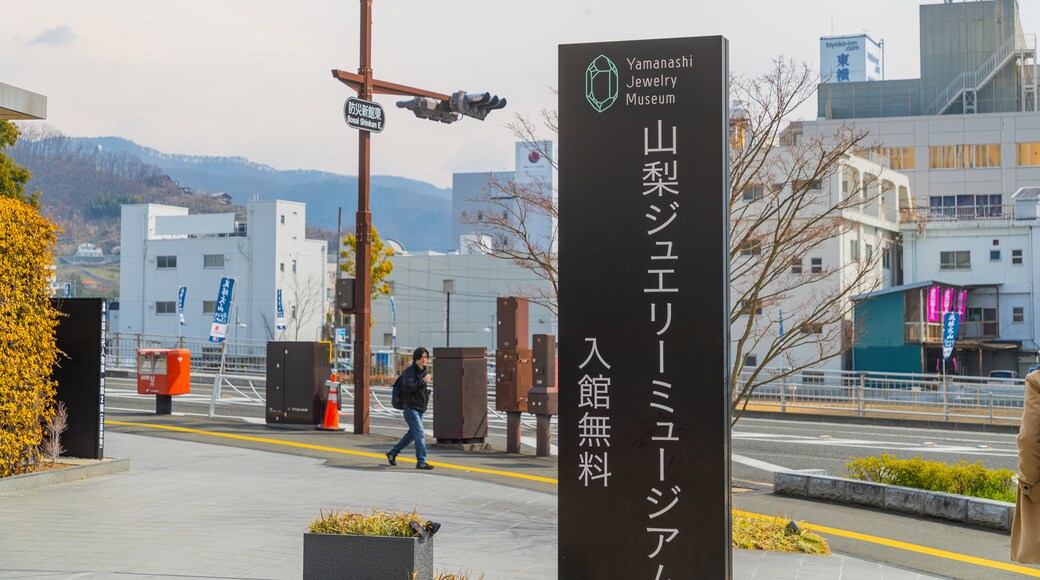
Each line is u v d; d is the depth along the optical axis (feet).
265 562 25.96
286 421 64.69
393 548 20.51
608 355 19.30
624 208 19.40
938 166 231.71
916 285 159.12
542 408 54.90
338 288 62.85
